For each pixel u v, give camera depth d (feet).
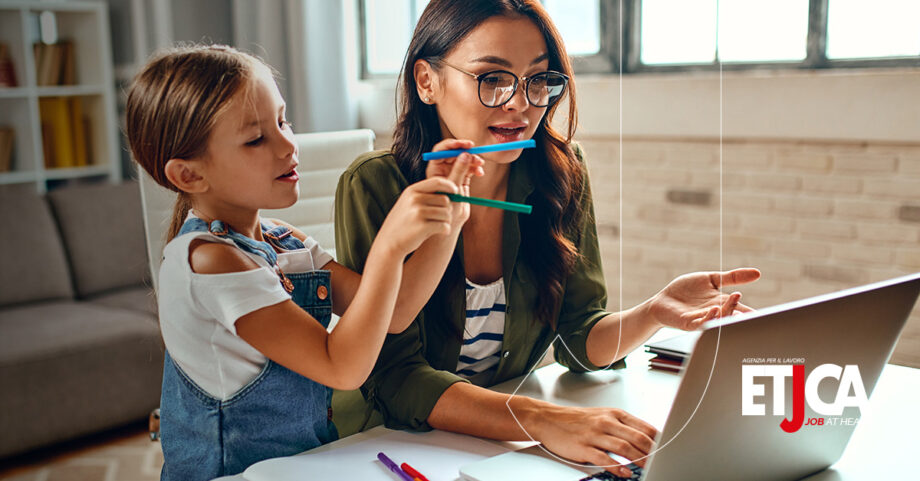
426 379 3.02
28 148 10.99
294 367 2.45
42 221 8.51
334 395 3.64
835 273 7.38
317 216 4.54
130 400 7.50
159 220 4.03
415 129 3.36
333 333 2.43
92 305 8.33
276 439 2.70
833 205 7.31
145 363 7.59
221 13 11.28
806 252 7.52
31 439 6.86
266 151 2.47
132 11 11.09
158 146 2.48
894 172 6.93
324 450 2.74
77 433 7.16
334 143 4.60
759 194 7.72
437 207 2.29
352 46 10.68
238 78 2.42
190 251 2.50
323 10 10.25
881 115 6.89
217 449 2.61
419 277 2.81
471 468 2.54
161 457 7.06
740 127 7.70
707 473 2.31
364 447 2.77
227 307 2.42
